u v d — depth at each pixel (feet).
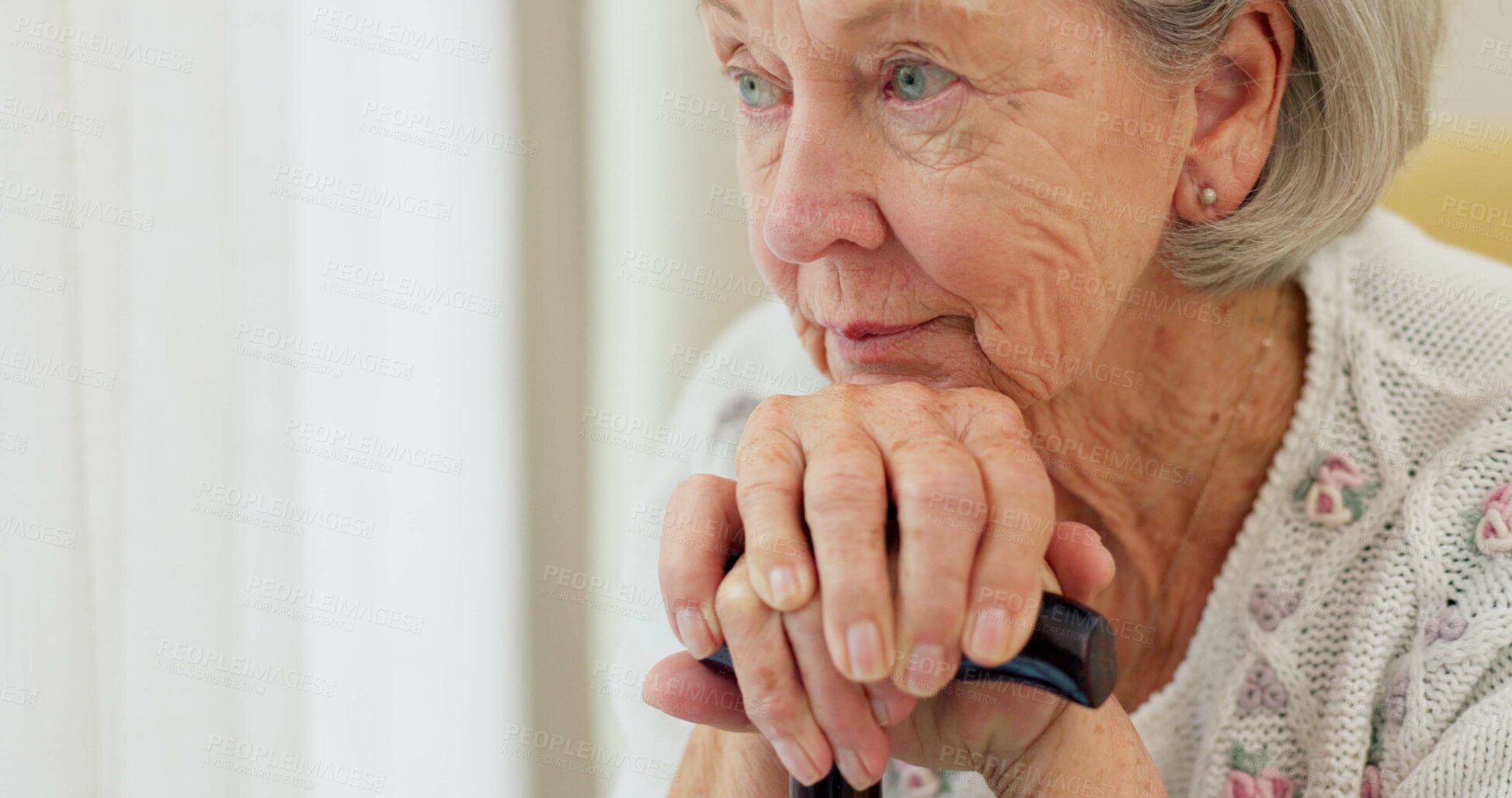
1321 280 2.28
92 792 2.97
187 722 3.46
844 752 1.53
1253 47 2.03
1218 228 2.15
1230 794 2.24
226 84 3.45
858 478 1.48
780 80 1.94
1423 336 2.27
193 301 3.41
